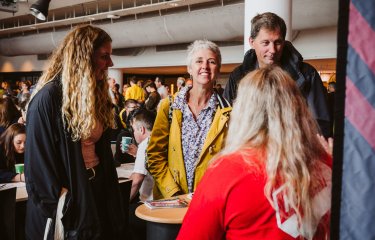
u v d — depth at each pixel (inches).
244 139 47.0
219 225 46.7
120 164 173.8
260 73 49.0
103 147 80.2
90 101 72.6
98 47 76.0
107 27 442.6
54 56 76.5
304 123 46.6
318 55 359.9
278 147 44.4
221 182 45.5
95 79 75.0
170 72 660.1
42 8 328.5
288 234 43.7
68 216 70.1
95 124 74.0
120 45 447.2
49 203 69.1
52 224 69.6
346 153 28.8
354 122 28.5
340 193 29.1
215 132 89.0
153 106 321.1
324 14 280.2
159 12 401.4
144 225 119.5
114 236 80.9
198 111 93.5
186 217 48.6
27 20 544.4
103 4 437.7
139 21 411.5
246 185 44.3
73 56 73.3
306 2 284.8
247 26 179.2
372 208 28.2
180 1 354.3
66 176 72.0
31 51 548.7
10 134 141.9
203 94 92.9
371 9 28.0
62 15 506.6
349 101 28.6
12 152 141.6
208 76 90.7
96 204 74.6
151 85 400.2
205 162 89.7
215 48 92.1
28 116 70.7
